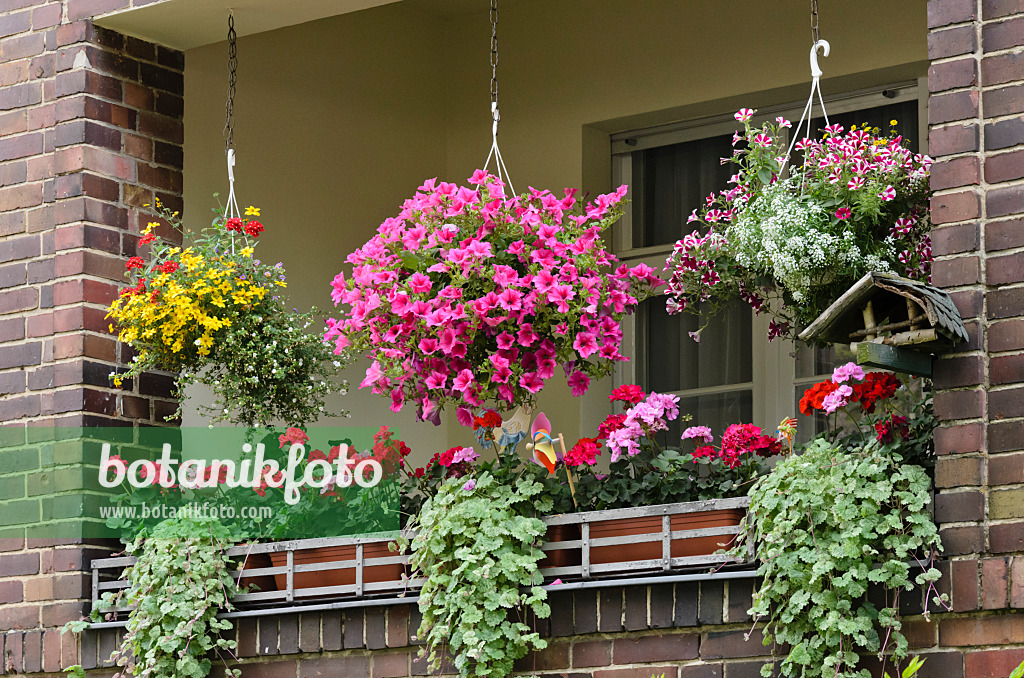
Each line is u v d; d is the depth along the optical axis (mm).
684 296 5758
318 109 8070
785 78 7328
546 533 5191
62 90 6199
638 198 8047
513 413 5543
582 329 5348
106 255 6141
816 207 5211
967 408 4523
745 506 4859
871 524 4516
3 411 6133
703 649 4871
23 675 5918
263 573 5574
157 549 5684
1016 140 4562
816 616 4539
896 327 4559
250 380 6008
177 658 5535
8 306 6188
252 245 6215
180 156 6527
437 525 5145
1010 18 4609
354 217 8211
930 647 4484
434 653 5070
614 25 7969
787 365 7398
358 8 6164
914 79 7156
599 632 5016
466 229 5398
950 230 4625
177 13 6164
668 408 5438
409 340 5340
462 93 8609
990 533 4426
